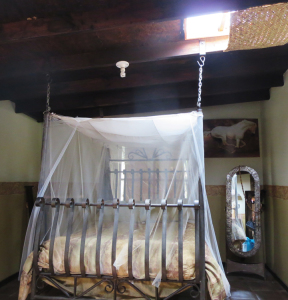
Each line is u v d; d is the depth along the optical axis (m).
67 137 2.51
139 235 2.32
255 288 2.91
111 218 2.88
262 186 3.69
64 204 2.17
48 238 2.38
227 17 1.82
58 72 2.68
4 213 3.00
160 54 2.19
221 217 3.70
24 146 3.47
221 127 3.84
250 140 3.78
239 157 3.77
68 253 2.07
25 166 3.47
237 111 3.87
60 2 1.66
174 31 2.05
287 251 2.83
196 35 2.08
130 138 2.70
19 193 3.30
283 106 2.97
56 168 2.51
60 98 3.33
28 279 2.11
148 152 2.97
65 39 2.09
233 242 3.31
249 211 3.35
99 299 2.05
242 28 1.79
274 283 3.05
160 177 2.85
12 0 1.62
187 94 3.15
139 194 2.92
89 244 2.17
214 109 3.92
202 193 2.06
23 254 2.25
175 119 2.18
